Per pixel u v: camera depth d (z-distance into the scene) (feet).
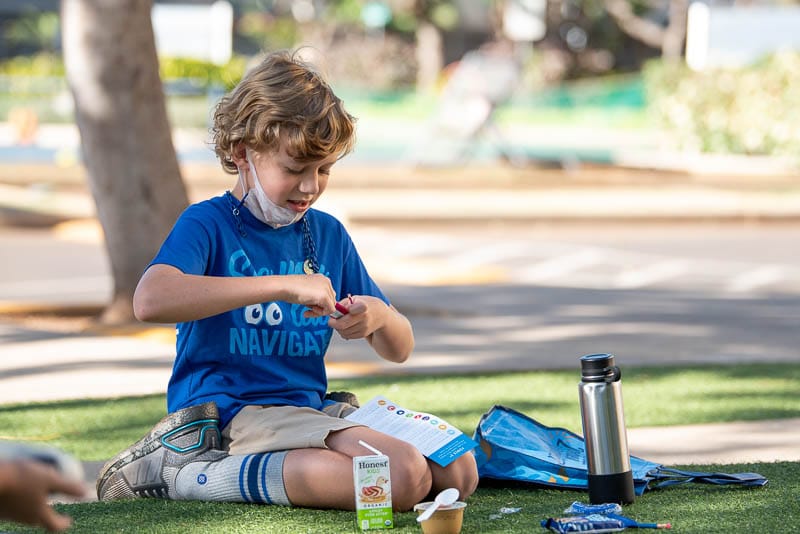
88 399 23.25
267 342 14.60
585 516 13.33
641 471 15.48
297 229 15.08
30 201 62.85
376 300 14.53
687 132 90.33
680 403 22.56
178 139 82.74
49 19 127.65
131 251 33.24
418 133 100.83
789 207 67.36
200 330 14.42
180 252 13.97
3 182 68.49
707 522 13.51
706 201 69.15
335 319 14.19
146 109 32.89
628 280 45.83
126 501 14.69
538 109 105.81
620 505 14.24
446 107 83.97
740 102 87.56
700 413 21.49
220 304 13.26
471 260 51.13
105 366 27.58
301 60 14.17
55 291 40.98
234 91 14.01
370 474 13.26
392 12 136.77
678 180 77.36
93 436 19.75
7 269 46.73
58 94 87.15
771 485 15.58
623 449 14.34
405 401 22.72
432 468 14.23
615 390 14.32
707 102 89.10
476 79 83.20
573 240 58.90
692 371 26.68
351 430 14.06
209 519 13.66
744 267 49.52
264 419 14.26
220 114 14.06
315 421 14.14
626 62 141.59
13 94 86.63
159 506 14.34
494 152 90.68
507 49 89.15
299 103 13.42
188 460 14.46
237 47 138.31
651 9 143.13
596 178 77.30
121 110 32.60
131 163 32.99
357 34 142.61
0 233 57.67
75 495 6.56
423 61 138.00
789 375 26.05
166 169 33.40
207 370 14.58
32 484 6.38
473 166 83.97
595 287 43.83
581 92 106.01
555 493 15.26
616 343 31.71
